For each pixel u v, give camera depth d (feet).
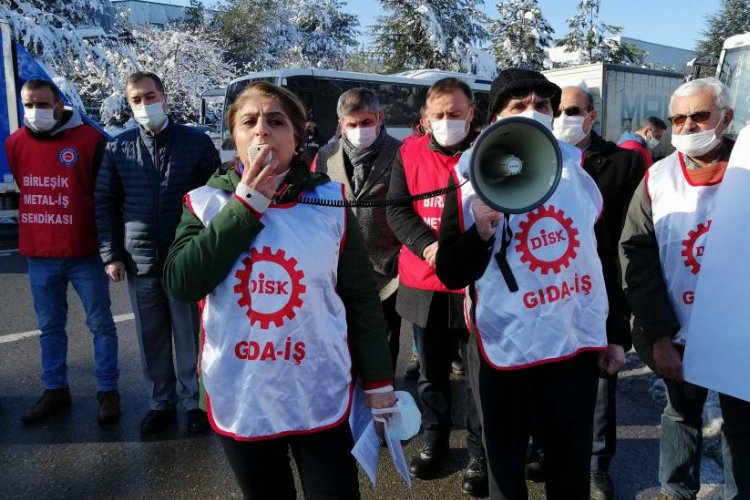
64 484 9.76
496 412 6.65
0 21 26.55
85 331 17.40
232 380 5.38
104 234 11.06
